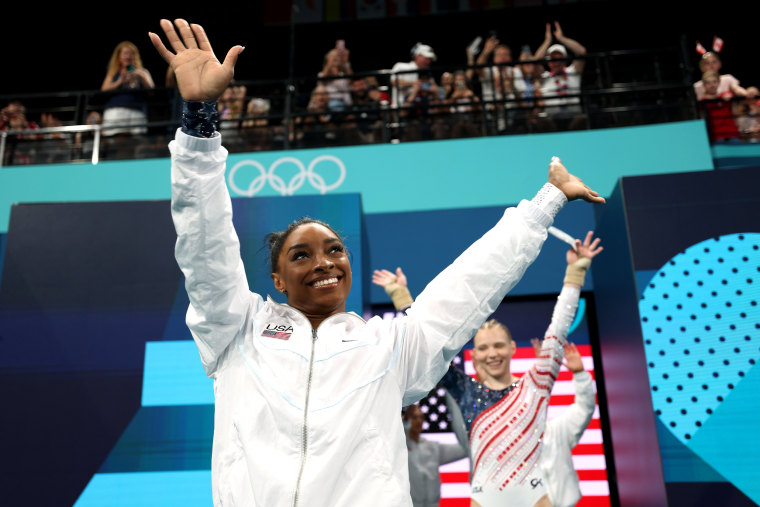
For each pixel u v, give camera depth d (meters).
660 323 4.31
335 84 7.52
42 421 4.40
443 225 5.94
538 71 7.48
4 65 10.39
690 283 4.38
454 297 1.89
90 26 10.26
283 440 1.69
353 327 1.92
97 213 4.91
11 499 4.24
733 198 4.53
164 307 4.66
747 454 4.00
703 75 7.12
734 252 4.41
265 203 4.98
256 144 6.88
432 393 5.42
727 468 3.98
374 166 6.15
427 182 6.08
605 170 5.99
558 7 10.22
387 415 1.76
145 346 4.57
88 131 7.12
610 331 5.14
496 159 6.11
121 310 4.66
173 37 1.80
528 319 5.81
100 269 4.76
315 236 2.00
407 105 7.10
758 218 4.47
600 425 5.41
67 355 4.55
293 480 1.62
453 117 7.05
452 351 1.90
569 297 4.04
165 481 4.27
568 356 4.50
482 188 6.04
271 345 1.84
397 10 10.23
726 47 9.90
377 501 1.64
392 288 4.28
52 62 10.40
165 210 4.93
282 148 6.88
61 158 7.13
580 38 10.29
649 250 4.48
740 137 6.62
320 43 10.58
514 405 3.92
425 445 4.55
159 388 4.47
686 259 4.43
